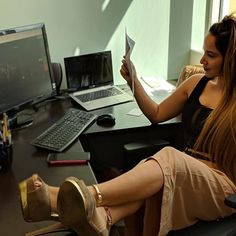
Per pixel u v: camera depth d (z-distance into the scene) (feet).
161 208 4.43
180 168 4.55
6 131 5.17
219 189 4.80
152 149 6.04
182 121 6.25
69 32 8.02
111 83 8.25
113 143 7.69
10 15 7.56
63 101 7.64
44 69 6.96
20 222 3.78
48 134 5.75
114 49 8.39
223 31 5.18
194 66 7.48
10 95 6.17
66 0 7.77
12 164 4.95
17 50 6.25
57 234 3.68
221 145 5.01
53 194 3.90
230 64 5.06
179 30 8.62
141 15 8.30
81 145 5.55
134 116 6.75
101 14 8.06
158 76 8.90
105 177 7.02
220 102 5.17
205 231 4.66
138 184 4.17
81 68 7.81
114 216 4.14
